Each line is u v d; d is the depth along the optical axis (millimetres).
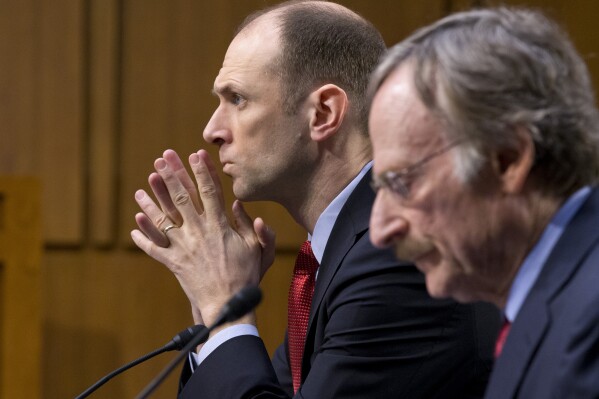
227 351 3221
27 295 5676
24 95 6961
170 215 3502
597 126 2127
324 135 3305
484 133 2035
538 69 2057
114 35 7016
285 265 7109
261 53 3332
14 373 5648
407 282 3025
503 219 2092
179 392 3500
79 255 7051
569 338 1935
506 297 2209
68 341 7020
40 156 6980
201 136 7023
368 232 3184
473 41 2086
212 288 3393
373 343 3014
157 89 7023
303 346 3438
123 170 7047
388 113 2133
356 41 3363
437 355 3012
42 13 6977
